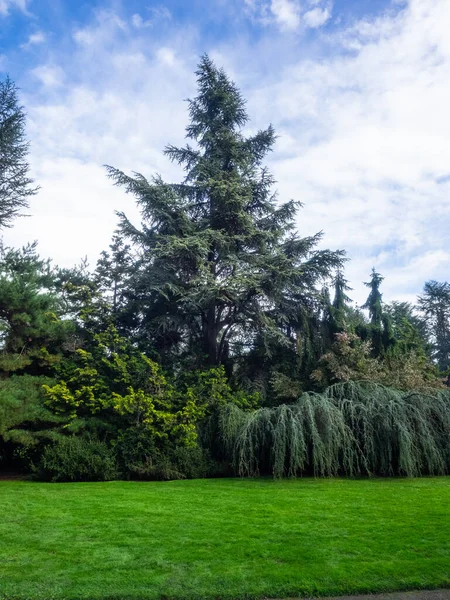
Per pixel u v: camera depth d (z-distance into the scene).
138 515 7.71
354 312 20.47
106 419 14.88
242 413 13.80
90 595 4.59
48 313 15.00
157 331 18.73
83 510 8.11
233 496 9.48
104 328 17.88
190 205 19.30
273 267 17.38
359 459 12.46
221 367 16.77
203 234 18.47
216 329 19.98
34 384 14.21
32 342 15.02
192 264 19.47
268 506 8.41
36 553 5.77
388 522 7.10
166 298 18.59
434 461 12.36
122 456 13.25
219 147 20.70
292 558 5.53
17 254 16.64
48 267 17.36
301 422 12.47
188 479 12.71
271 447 12.60
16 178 21.75
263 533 6.55
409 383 14.83
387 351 17.25
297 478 12.25
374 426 12.59
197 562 5.43
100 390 14.92
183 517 7.56
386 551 5.74
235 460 12.95
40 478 12.59
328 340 17.78
